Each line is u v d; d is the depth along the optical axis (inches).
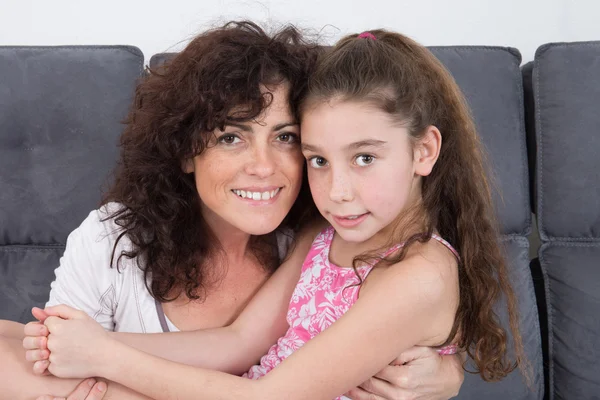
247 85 41.9
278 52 43.1
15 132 64.2
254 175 43.7
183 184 47.8
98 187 64.3
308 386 40.1
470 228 46.5
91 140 64.5
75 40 74.4
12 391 43.3
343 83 41.0
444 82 46.9
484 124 66.5
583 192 66.1
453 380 44.8
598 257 66.3
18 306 64.0
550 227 67.5
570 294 65.4
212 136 43.6
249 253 51.8
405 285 41.0
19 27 73.8
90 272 48.6
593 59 66.9
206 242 49.6
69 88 64.4
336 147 41.3
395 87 41.6
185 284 49.1
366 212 42.2
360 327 40.4
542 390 64.9
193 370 41.8
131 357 42.3
